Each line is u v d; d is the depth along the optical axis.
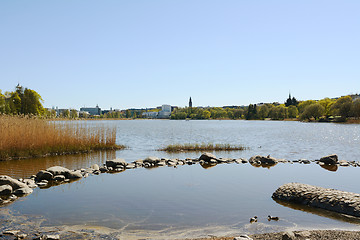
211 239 6.74
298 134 50.16
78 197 10.34
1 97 60.56
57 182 12.82
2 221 7.86
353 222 7.89
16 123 19.48
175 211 8.80
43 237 6.62
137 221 7.95
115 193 10.91
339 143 33.75
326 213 8.66
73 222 7.85
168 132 58.03
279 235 6.88
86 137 23.42
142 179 13.48
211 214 8.55
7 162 17.44
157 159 18.45
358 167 17.11
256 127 83.25
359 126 79.81
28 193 10.87
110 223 7.79
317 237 6.61
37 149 19.69
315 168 16.70
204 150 25.86
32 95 57.19
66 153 21.48
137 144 31.34
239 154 23.52
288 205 9.45
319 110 113.25
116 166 16.52
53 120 22.77
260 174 14.76
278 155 23.17
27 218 8.13
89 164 17.36
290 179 13.49
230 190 11.37
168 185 12.24
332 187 11.95
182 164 18.06
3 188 10.61
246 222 7.91
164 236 6.93
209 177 13.95
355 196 8.98
